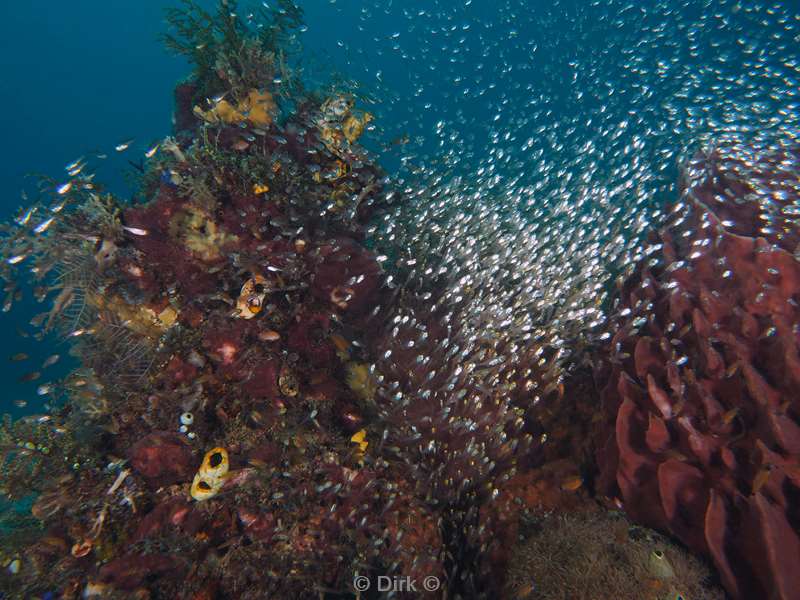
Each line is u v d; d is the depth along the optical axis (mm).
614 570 650
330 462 805
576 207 1402
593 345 1015
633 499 739
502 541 781
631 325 905
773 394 675
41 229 922
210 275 938
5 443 874
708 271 908
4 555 767
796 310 774
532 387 946
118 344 939
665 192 1896
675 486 689
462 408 900
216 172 960
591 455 868
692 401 733
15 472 871
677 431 728
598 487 816
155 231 949
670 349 810
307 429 840
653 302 957
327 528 759
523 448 853
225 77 1292
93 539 741
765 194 1100
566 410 948
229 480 758
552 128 2352
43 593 719
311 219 1030
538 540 727
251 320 895
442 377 939
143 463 752
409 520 801
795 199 1045
